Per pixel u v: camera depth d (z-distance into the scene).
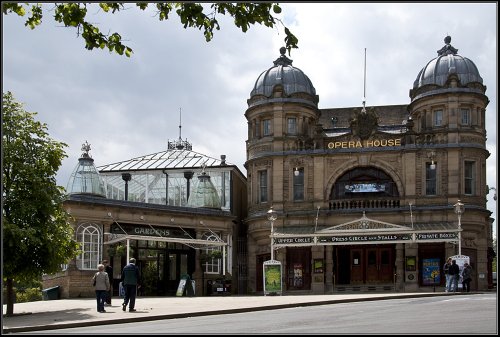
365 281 45.41
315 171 46.16
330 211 45.31
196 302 28.41
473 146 44.59
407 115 52.66
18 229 24.05
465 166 44.91
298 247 45.88
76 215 38.06
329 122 53.84
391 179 45.47
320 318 18.84
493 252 46.91
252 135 48.59
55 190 25.91
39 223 25.27
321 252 44.78
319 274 44.50
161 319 21.17
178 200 49.28
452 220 43.88
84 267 38.09
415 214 44.25
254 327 16.47
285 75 48.62
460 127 44.84
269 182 47.00
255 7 16.03
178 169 49.75
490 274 46.06
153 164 51.19
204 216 43.88
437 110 45.84
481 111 45.75
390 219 44.53
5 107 25.09
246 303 26.53
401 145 45.25
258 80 49.28
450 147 44.41
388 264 45.31
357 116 46.06
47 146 25.78
